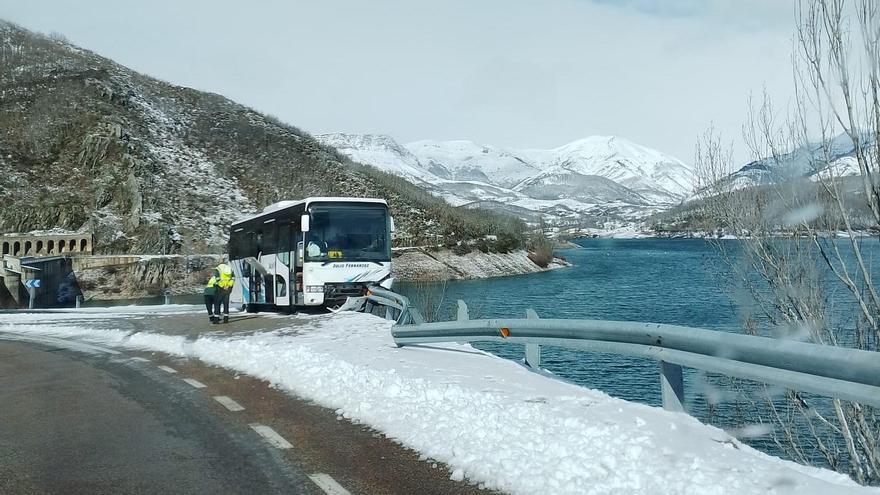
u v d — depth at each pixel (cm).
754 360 605
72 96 11388
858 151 879
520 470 608
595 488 549
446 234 9269
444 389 897
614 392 2166
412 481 623
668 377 739
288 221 2458
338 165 12550
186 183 10281
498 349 2559
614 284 6669
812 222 957
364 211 2373
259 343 1546
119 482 638
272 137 12938
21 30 15488
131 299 7250
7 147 9781
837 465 993
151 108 12519
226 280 2225
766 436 1144
